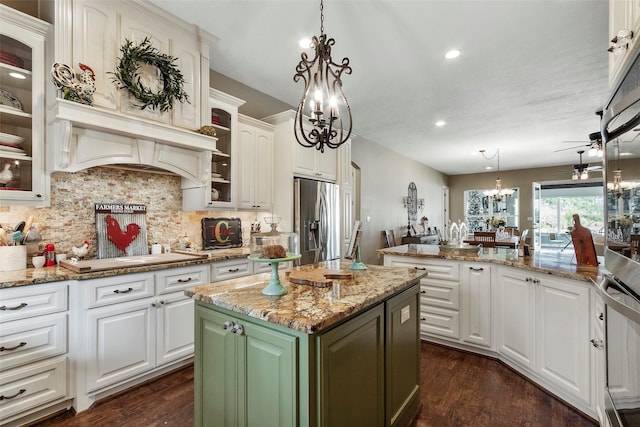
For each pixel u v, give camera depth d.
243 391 1.39
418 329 2.08
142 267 2.28
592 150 4.27
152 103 2.39
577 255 2.34
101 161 2.23
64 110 1.96
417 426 1.90
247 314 1.29
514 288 2.53
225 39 2.83
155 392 2.24
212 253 3.05
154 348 2.35
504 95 4.01
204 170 2.86
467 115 4.77
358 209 6.02
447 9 2.37
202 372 1.57
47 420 1.92
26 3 2.21
